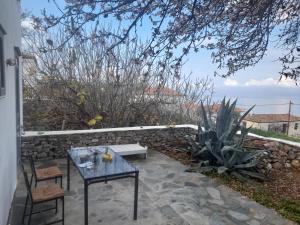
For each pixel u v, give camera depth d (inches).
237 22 99.2
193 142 241.4
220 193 174.1
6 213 130.6
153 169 218.2
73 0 75.2
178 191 176.2
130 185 184.4
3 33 121.4
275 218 143.3
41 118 320.5
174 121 358.9
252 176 198.2
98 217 141.5
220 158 214.5
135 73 311.4
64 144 241.1
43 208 149.9
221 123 230.2
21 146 226.8
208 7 86.1
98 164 148.2
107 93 325.7
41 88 319.0
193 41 89.9
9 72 149.9
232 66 115.6
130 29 83.0
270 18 98.7
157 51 87.9
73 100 315.9
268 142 236.8
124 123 336.5
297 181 194.4
